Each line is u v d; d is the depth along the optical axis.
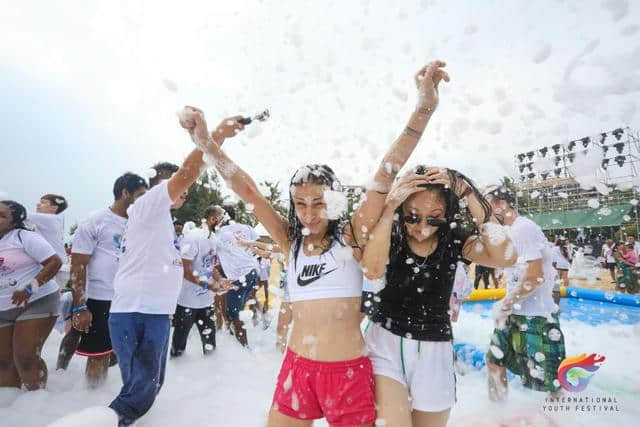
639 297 6.28
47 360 3.20
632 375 2.90
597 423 2.15
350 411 1.33
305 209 1.43
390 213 1.43
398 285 1.53
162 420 2.15
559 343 2.29
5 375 2.45
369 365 1.43
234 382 2.79
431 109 1.35
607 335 4.27
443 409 1.46
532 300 2.33
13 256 2.45
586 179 1.86
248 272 3.91
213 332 3.54
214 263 3.63
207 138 1.59
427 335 1.47
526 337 2.33
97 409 1.31
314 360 1.38
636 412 2.28
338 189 1.54
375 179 1.41
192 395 2.53
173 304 2.18
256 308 4.94
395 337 1.47
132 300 2.04
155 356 2.04
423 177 1.46
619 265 7.50
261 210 1.63
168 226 2.17
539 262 2.24
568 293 7.14
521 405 2.42
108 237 2.63
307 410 1.40
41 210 3.46
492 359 2.49
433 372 1.46
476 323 4.88
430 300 1.51
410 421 1.36
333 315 1.41
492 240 1.53
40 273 2.46
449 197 1.52
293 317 1.51
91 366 2.58
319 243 1.50
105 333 2.61
